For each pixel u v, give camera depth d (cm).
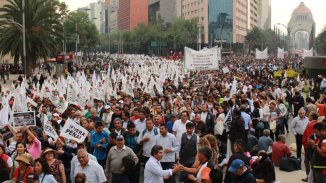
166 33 14138
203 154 848
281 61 9775
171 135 1168
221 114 1584
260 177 1024
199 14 17938
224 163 1223
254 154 1427
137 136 1239
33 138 1093
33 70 5531
